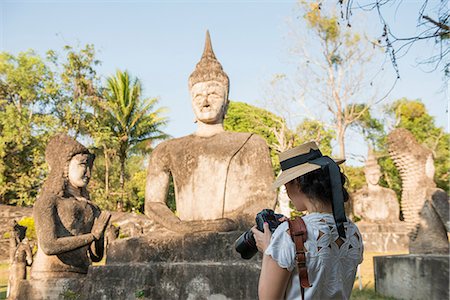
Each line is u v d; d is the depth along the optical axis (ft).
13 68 84.69
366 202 56.54
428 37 17.29
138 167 112.37
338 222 7.14
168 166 22.04
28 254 27.43
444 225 25.50
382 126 98.27
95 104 89.35
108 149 90.53
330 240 7.14
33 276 22.18
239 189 20.53
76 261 22.58
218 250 18.51
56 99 85.97
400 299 26.35
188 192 21.04
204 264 18.10
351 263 7.43
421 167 27.43
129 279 19.25
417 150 27.73
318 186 7.56
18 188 82.48
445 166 76.43
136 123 97.60
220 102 22.02
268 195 20.26
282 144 80.38
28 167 86.38
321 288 7.04
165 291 18.48
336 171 7.43
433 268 23.90
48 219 21.67
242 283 17.20
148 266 19.08
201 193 20.75
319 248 7.04
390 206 55.98
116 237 31.55
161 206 21.24
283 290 7.02
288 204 62.28
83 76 86.94
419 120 95.35
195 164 21.18
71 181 23.40
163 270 18.80
